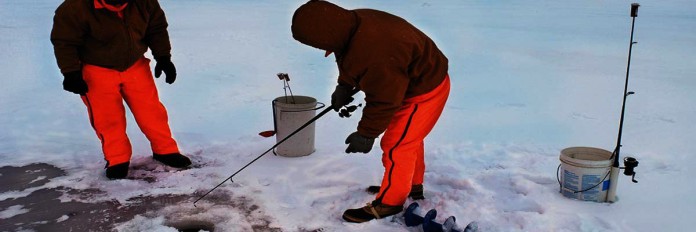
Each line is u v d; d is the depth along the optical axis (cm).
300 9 253
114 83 348
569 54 915
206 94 618
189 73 737
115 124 360
